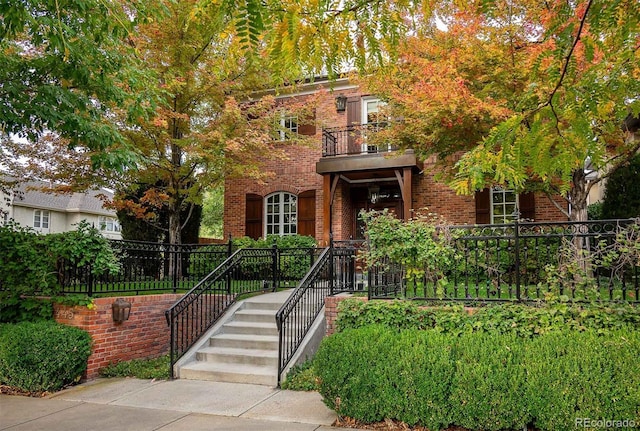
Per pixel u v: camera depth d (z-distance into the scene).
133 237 13.48
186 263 10.51
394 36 2.48
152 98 7.03
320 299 7.70
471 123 7.22
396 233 5.89
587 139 2.55
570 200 7.94
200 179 11.53
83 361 6.33
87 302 6.56
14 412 5.16
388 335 4.95
